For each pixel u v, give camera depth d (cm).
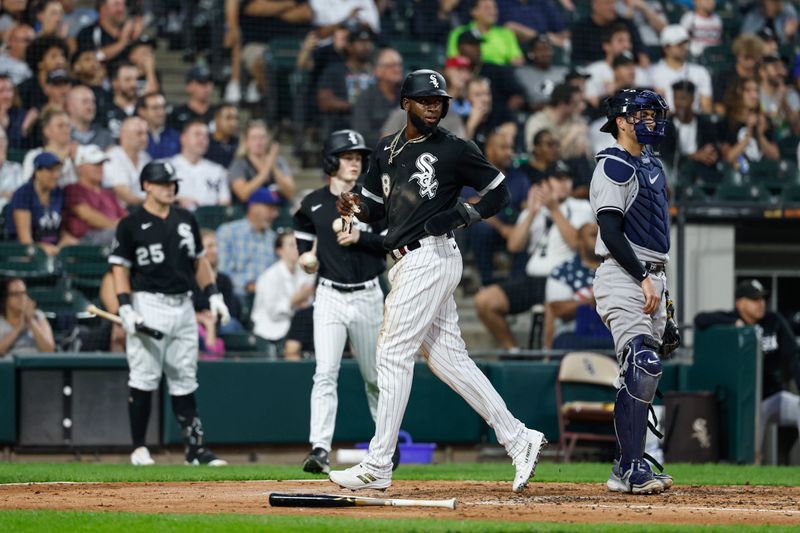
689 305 4747
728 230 4806
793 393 4188
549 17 5444
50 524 1461
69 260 4075
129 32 4778
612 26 5316
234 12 5059
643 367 1884
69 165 4231
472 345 4656
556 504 1752
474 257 4666
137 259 3041
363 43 4991
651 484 1905
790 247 5334
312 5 5134
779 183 5281
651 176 1925
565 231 4500
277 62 4978
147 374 3088
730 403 3759
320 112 4950
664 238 1933
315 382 2512
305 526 1410
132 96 4588
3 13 4506
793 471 3042
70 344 3891
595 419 3797
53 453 3559
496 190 1839
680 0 5681
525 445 1889
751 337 3719
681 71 5341
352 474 1848
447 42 5478
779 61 5584
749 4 5916
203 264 3156
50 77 4394
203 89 4631
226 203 4516
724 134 5306
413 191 1825
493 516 1584
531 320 4522
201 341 3975
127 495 1980
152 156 4466
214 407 3631
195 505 1778
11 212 4119
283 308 4119
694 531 1383
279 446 3772
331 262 2530
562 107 4881
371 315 2542
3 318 3828
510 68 5150
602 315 1953
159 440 3612
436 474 2542
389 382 1842
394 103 4831
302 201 2594
